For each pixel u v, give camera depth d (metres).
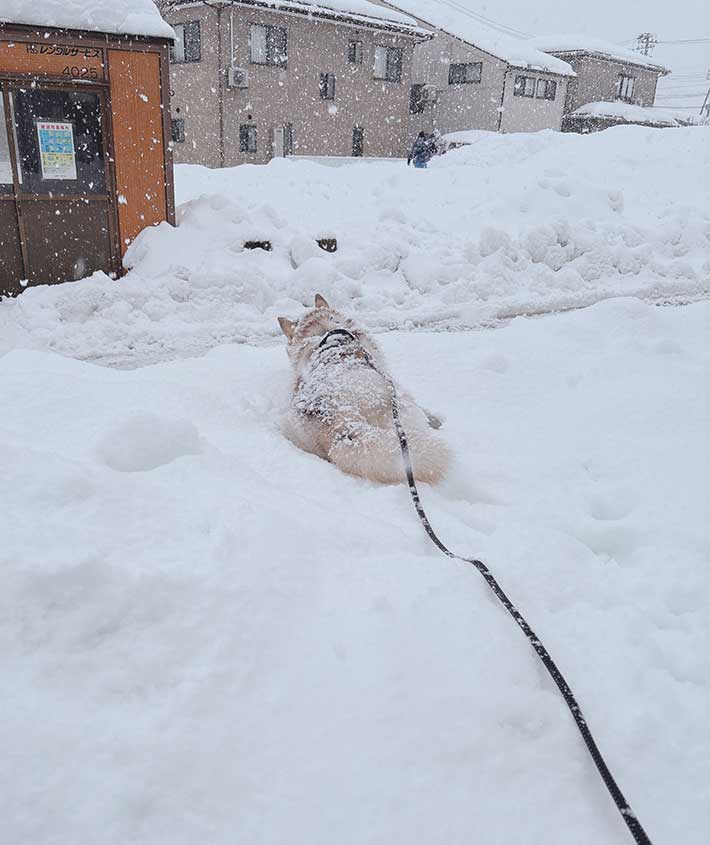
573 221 11.44
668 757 1.91
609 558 3.12
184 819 1.52
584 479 3.90
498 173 14.04
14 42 7.68
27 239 8.35
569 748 1.87
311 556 2.43
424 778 1.70
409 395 4.29
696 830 1.70
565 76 36.44
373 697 1.87
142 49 8.35
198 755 1.64
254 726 1.74
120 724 1.66
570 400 5.11
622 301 6.91
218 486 2.82
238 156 28.00
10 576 1.88
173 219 9.27
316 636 2.05
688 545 3.11
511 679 2.01
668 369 5.64
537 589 2.62
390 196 12.65
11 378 3.76
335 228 10.59
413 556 2.59
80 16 7.88
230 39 26.20
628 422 4.68
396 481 3.59
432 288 9.54
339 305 8.78
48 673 1.75
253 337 7.46
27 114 7.99
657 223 12.31
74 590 1.91
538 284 9.91
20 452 2.54
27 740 1.56
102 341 7.08
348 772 1.68
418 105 36.56
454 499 3.71
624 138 16.61
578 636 2.39
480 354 6.05
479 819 1.63
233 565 2.20
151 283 8.26
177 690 1.79
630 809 1.65
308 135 30.09
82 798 1.49
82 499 2.40
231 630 1.98
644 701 2.10
